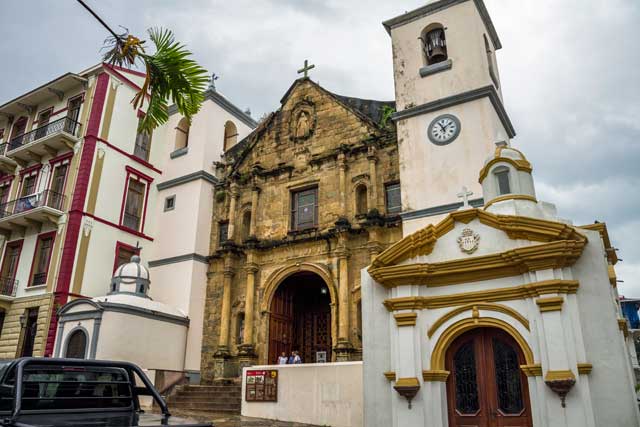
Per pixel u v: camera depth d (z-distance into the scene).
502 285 11.59
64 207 25.33
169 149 30.09
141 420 4.74
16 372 4.54
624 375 9.84
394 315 12.26
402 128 20.95
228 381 22.95
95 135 26.36
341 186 23.44
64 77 27.78
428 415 11.28
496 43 23.98
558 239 11.12
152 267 27.45
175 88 7.14
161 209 28.78
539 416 10.38
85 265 24.59
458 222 12.50
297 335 25.77
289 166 25.52
